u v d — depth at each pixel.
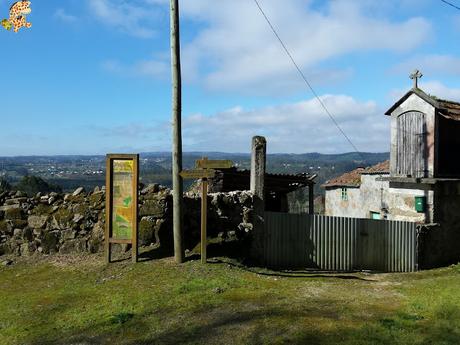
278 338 6.39
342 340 6.25
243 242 12.34
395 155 16.12
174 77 10.69
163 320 7.26
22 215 12.30
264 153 12.27
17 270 11.15
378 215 21.14
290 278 10.57
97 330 6.96
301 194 31.86
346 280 10.84
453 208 15.32
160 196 12.01
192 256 11.23
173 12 10.59
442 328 6.66
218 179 16.95
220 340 6.39
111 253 11.63
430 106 14.97
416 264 13.55
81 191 12.48
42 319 7.61
